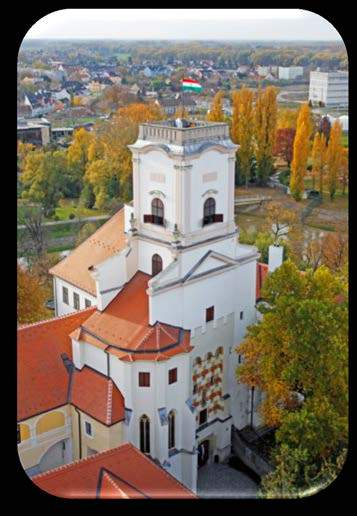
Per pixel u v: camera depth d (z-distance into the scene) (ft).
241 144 154.40
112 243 162.09
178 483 117.39
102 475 114.73
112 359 138.51
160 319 139.23
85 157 154.61
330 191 151.33
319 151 150.00
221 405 155.63
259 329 145.89
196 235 141.59
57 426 142.00
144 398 138.21
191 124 143.23
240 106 153.38
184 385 142.10
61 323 148.15
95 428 138.21
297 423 131.03
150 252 145.89
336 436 131.03
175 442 144.87
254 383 148.97
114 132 154.30
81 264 164.35
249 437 157.69
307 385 137.39
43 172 151.74
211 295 147.64
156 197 141.79
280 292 145.18
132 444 130.93
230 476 151.12
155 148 137.80
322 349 134.82
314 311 135.03
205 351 150.00
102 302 145.28
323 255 154.30
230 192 146.41
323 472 126.21
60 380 143.23
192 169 136.77
